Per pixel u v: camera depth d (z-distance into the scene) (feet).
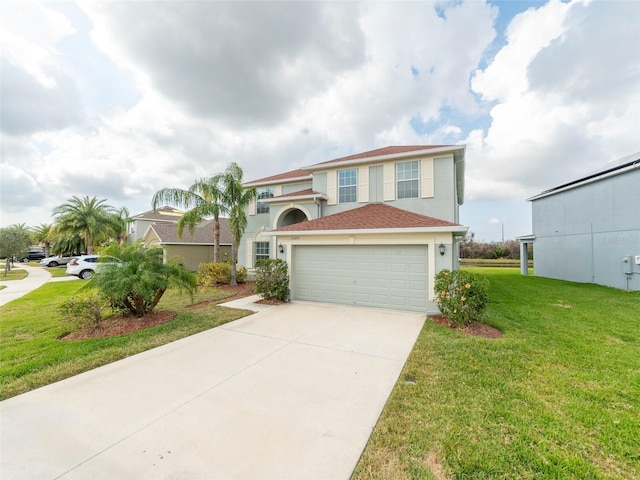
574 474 8.41
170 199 46.09
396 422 10.90
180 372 15.53
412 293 29.76
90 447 9.58
